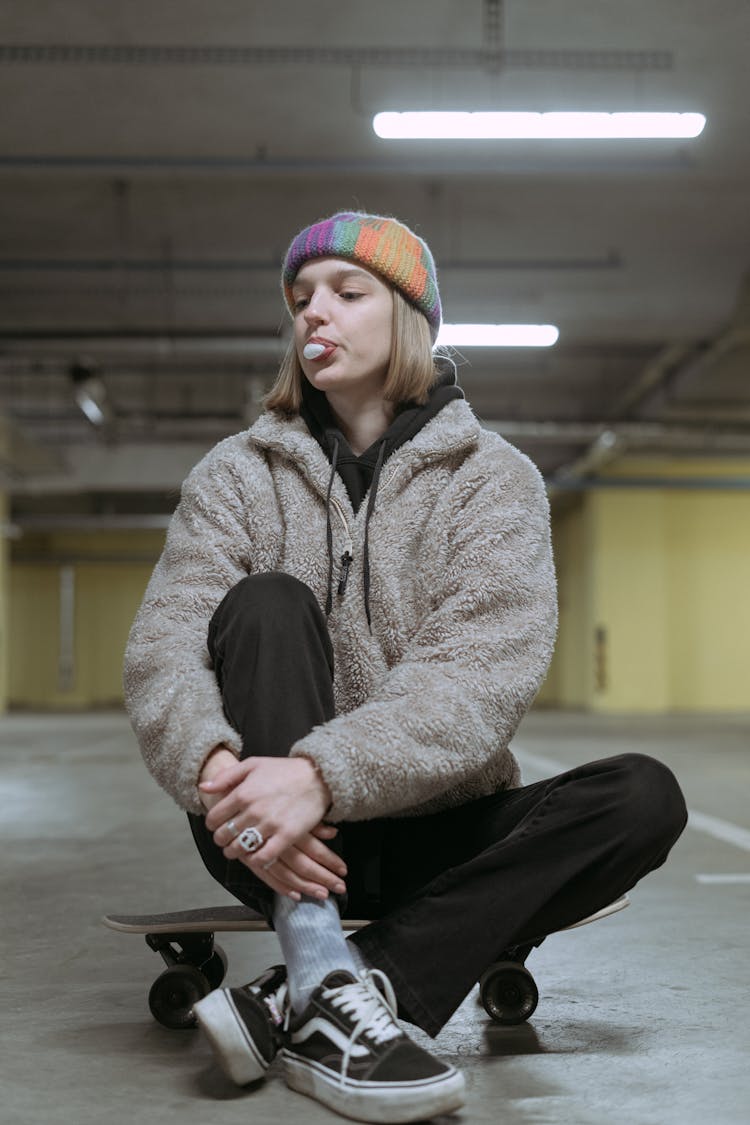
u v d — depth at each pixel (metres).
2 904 2.72
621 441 15.60
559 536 22.19
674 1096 1.30
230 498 1.59
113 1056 1.47
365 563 1.52
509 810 1.49
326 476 1.57
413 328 1.62
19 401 15.88
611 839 1.35
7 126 7.55
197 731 1.31
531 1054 1.49
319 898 1.28
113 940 2.31
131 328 12.09
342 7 6.29
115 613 24.42
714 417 15.12
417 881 1.53
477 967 1.35
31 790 5.69
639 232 9.69
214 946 1.72
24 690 24.22
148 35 6.53
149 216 9.34
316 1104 1.25
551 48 6.69
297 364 1.66
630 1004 1.77
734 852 3.53
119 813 4.68
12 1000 1.81
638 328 11.97
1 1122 1.20
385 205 9.16
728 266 10.39
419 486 1.56
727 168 8.33
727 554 18.92
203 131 7.64
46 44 6.58
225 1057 1.27
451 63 6.56
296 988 1.26
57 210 9.20
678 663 18.83
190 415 15.62
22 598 24.39
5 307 11.45
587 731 11.70
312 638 1.36
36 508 23.16
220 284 10.77
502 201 9.13
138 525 21.66
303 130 7.62
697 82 7.04
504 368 14.20
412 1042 1.21
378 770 1.26
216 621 1.41
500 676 1.38
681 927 2.41
